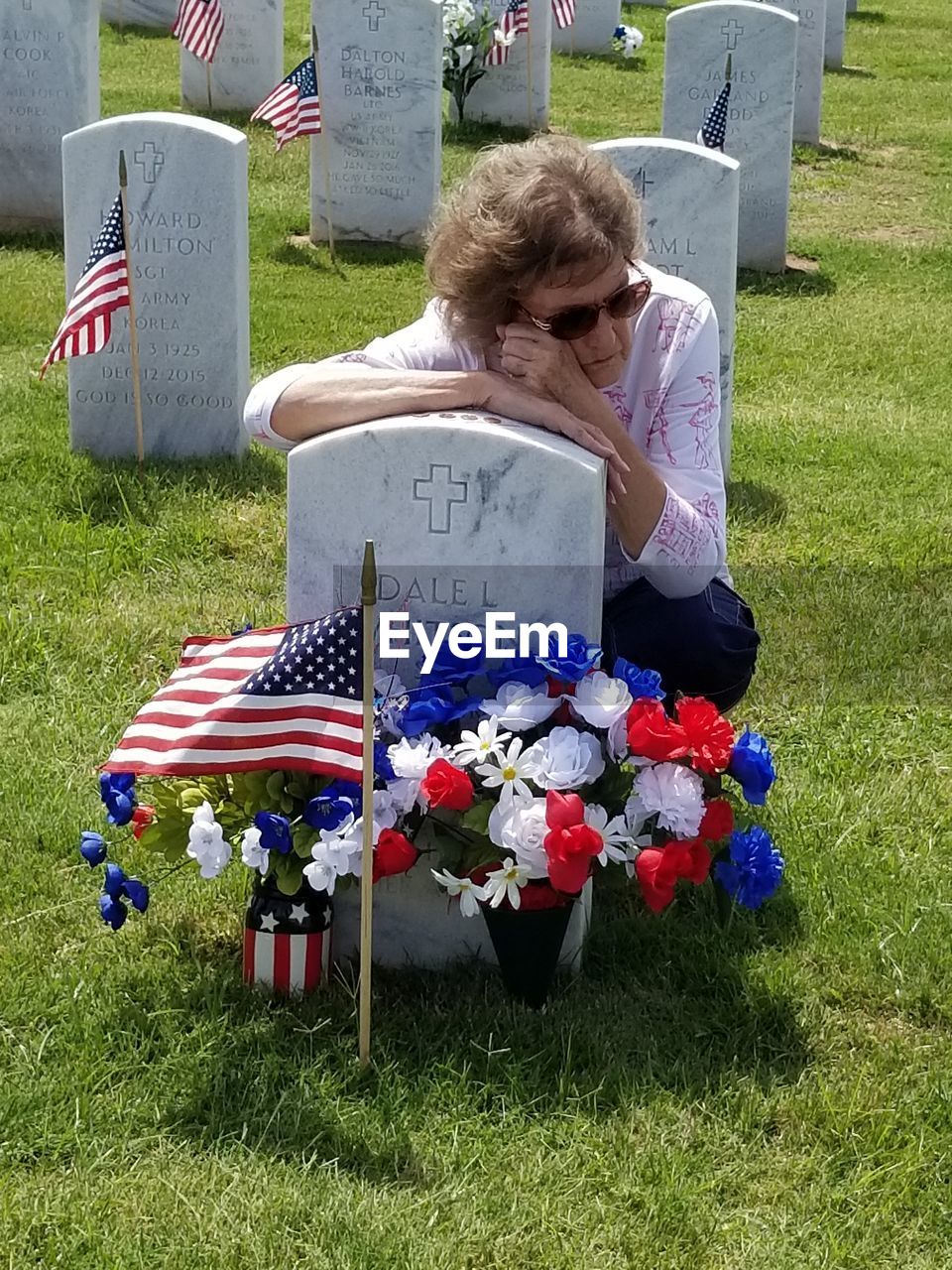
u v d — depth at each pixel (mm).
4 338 4469
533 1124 2031
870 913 2420
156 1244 1833
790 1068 2160
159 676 2945
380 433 2197
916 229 6285
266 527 3471
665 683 2416
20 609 3100
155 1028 2188
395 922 2320
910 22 11805
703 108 5410
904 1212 1917
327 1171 1939
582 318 2137
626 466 2230
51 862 2479
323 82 5465
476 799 2215
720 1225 1886
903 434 4141
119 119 3619
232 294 3676
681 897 2443
